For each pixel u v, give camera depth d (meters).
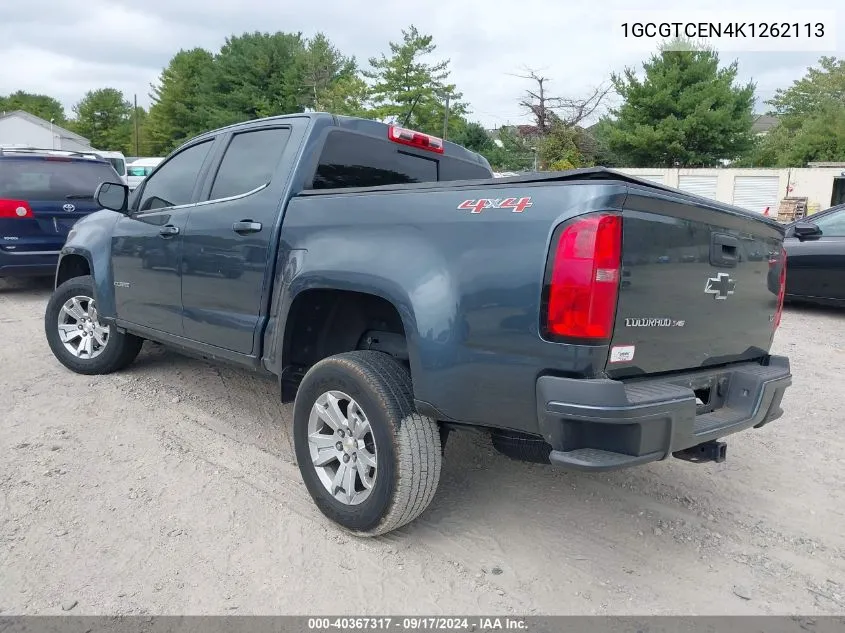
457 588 2.77
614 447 2.38
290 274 3.34
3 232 8.11
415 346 2.74
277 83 49.53
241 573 2.83
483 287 2.58
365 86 36.81
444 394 2.70
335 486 3.11
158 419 4.53
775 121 64.81
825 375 5.84
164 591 2.70
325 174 3.71
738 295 3.09
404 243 2.86
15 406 4.70
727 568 2.96
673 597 2.74
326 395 3.12
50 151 8.83
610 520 3.36
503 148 44.00
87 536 3.08
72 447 4.04
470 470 3.90
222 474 3.74
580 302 2.36
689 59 34.38
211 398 4.96
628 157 36.16
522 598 2.71
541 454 2.72
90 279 5.29
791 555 3.08
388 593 2.72
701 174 31.42
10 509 3.29
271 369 3.55
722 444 2.83
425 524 3.28
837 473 3.95
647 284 2.53
